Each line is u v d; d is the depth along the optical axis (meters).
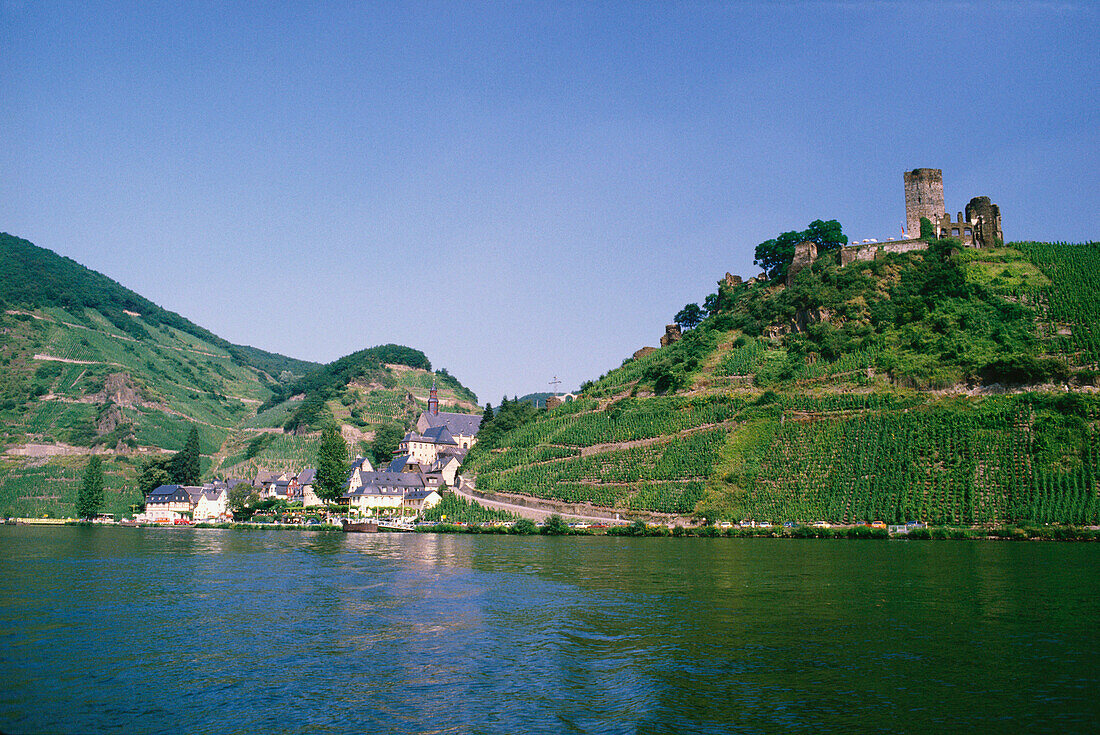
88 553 106.75
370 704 36.41
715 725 32.91
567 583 72.44
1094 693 35.75
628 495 152.62
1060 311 156.12
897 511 122.19
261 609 59.75
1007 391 141.38
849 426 142.38
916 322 169.12
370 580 76.44
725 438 153.50
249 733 32.69
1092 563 79.88
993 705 34.38
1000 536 110.56
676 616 55.00
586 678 40.22
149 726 33.44
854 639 46.78
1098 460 117.94
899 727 31.98
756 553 96.81
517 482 179.62
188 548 118.62
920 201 196.75
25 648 46.16
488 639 49.09
